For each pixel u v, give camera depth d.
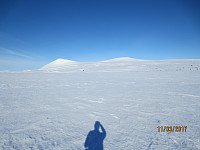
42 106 4.23
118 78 12.60
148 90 6.70
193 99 4.73
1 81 11.05
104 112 3.61
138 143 2.11
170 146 2.01
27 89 7.60
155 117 3.16
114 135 2.37
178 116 3.18
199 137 2.24
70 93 6.41
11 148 2.01
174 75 13.35
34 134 2.44
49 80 11.87
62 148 2.02
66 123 2.91
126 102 4.58
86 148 2.01
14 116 3.33
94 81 10.91
